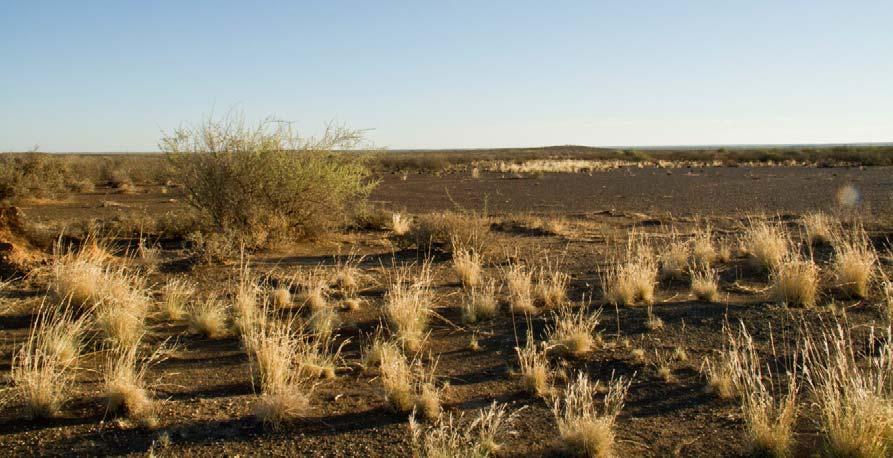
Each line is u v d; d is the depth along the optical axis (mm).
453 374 5719
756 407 4301
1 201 21141
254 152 12250
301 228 12961
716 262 10438
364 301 8211
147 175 31875
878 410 3980
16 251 9234
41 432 4375
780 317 6938
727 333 6582
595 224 17078
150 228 14188
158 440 4289
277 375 5086
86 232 13062
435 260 11273
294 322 7168
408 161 57938
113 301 7051
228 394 5168
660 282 9055
